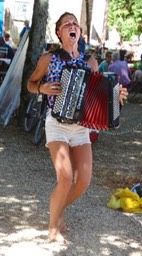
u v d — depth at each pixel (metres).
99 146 9.23
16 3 23.27
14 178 6.71
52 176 6.97
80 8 25.61
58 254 4.53
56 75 4.38
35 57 9.50
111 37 26.50
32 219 5.29
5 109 9.87
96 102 4.34
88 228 5.18
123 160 8.39
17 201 5.80
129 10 26.11
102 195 6.30
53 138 4.45
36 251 4.54
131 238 5.06
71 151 4.55
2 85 9.95
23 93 9.62
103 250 4.71
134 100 16.61
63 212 5.18
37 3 9.45
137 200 5.84
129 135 10.61
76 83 4.27
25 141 8.80
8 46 13.13
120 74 13.43
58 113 4.32
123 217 5.59
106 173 7.43
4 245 4.61
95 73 4.31
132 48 24.08
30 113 9.26
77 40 4.44
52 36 22.47
